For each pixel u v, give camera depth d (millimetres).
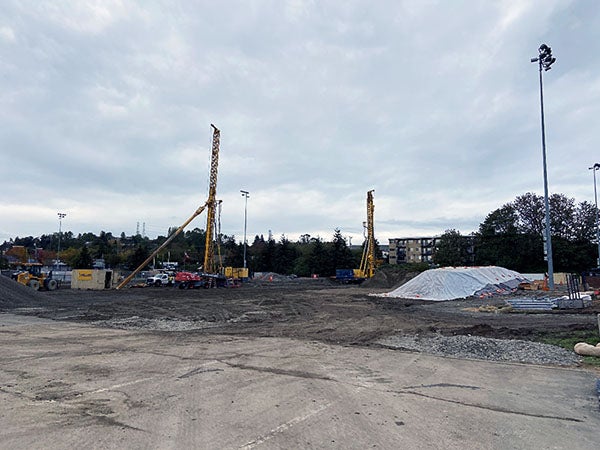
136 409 6633
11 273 45188
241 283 63312
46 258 122188
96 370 9430
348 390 7848
